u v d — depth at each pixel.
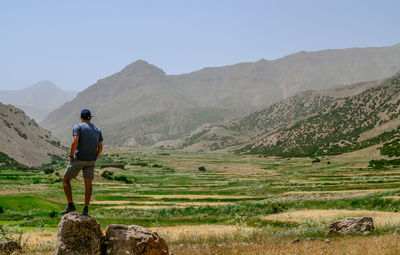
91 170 11.71
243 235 22.33
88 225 11.33
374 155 175.50
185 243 20.69
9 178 135.38
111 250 11.34
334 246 15.65
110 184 125.31
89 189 11.66
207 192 101.00
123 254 11.10
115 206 73.75
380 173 119.19
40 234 28.19
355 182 96.62
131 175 162.88
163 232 29.55
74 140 11.25
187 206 70.44
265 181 120.50
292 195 77.12
